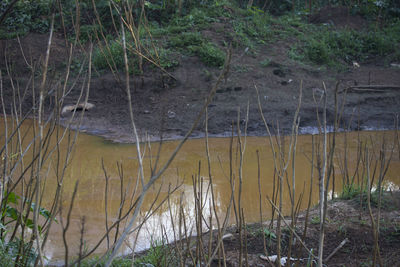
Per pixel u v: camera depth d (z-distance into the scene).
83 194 4.84
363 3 15.42
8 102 9.01
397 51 12.47
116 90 9.19
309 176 5.61
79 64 9.76
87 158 6.24
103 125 8.06
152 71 9.52
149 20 11.96
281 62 10.75
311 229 3.66
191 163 6.15
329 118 8.48
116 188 5.08
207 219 4.20
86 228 3.97
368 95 9.62
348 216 3.88
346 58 12.04
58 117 2.26
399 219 3.71
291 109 8.64
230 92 9.28
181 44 10.46
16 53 10.30
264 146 7.09
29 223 2.89
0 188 2.52
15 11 11.73
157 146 7.01
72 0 10.38
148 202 4.69
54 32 11.20
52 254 3.44
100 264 3.03
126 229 1.51
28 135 7.17
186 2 12.61
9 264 2.55
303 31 12.88
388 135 7.77
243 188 5.20
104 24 10.88
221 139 7.54
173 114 8.45
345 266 3.09
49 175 5.41
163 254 3.18
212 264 3.19
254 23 12.29
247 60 10.48
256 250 3.39
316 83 10.08
